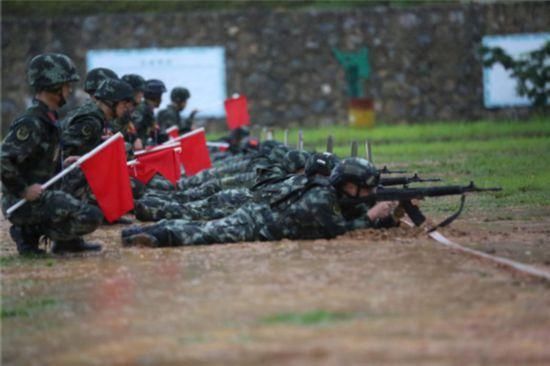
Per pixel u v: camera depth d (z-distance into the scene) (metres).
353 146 57.44
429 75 128.25
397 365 22.17
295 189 39.75
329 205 38.94
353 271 32.28
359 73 126.88
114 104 42.56
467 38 128.50
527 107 128.88
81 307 29.17
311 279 31.17
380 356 22.77
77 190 42.31
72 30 125.81
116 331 26.08
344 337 24.33
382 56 127.50
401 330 24.83
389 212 39.81
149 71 126.06
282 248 37.34
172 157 55.47
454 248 36.38
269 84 126.44
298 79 126.56
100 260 37.16
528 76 127.50
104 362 23.34
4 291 32.16
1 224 52.03
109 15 125.94
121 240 40.53
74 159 40.12
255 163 55.38
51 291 31.77
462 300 27.86
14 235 39.91
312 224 39.00
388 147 94.44
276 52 126.44
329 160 42.09
